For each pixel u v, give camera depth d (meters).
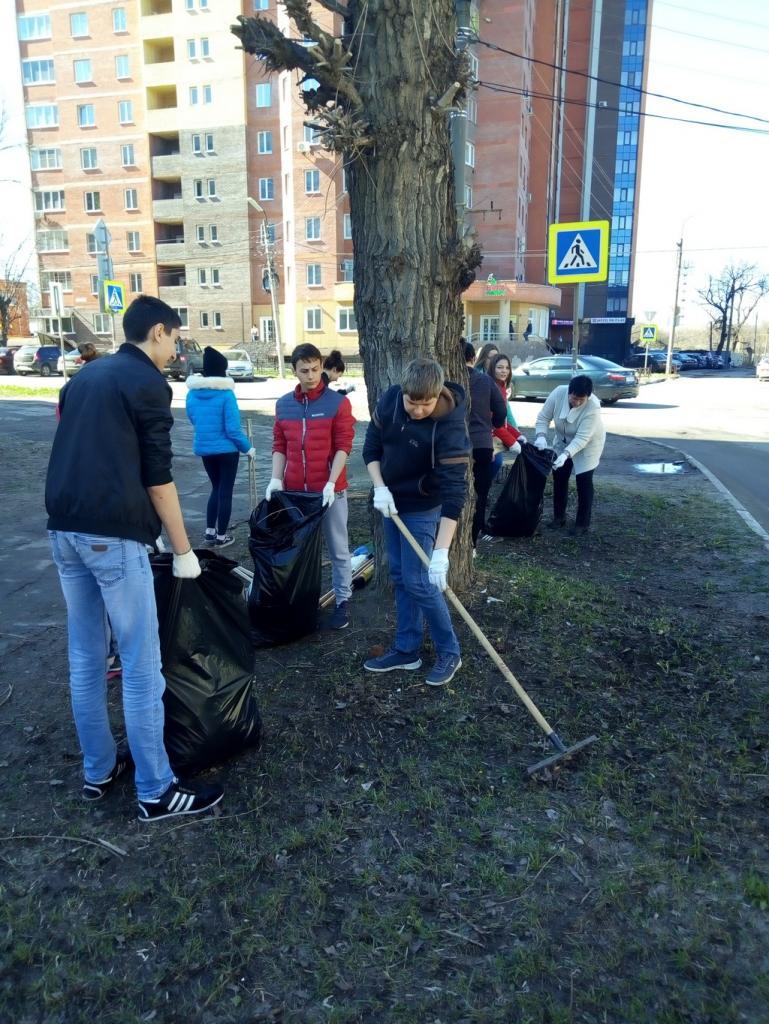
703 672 4.02
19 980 2.22
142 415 2.62
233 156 45.16
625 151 70.31
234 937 2.35
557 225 9.14
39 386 26.16
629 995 2.16
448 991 2.17
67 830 2.83
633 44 68.06
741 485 9.78
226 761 3.20
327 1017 2.09
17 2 47.34
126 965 2.26
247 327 47.03
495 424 6.34
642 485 9.48
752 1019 2.09
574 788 3.05
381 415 3.71
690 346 104.69
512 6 42.16
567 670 3.98
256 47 4.02
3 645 4.51
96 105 46.97
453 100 4.12
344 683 3.84
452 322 4.41
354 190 4.32
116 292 17.25
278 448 4.64
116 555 2.62
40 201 49.62
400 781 3.10
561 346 48.50
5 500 8.27
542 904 2.48
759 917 2.43
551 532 6.99
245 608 3.21
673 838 2.78
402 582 3.84
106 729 2.97
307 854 2.70
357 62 4.06
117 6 45.34
